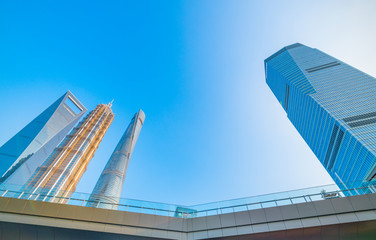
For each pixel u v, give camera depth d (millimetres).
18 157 136500
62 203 18719
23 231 17141
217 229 19344
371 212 17594
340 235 17906
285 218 18672
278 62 182125
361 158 83062
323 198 19203
